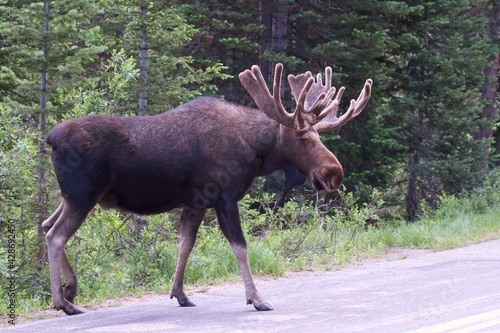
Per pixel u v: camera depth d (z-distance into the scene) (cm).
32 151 1444
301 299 1236
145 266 1555
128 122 1161
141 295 1409
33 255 1474
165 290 1447
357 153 2670
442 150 3003
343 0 2603
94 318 1115
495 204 2902
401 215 3045
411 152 2972
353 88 2652
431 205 3006
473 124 2922
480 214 2684
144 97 1902
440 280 1385
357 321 1023
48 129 1534
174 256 1597
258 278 1586
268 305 1138
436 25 2783
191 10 2464
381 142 2603
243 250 1162
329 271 1664
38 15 1543
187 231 1226
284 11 2608
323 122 1244
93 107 1628
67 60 1559
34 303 1305
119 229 1623
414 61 2853
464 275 1440
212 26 2566
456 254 1845
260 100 1180
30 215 1497
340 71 2598
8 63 1867
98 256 1536
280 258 1731
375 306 1138
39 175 1516
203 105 1198
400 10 2575
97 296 1360
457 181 2961
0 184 1452
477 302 1141
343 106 2686
